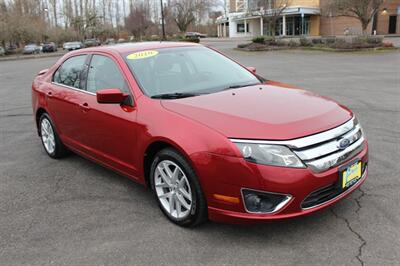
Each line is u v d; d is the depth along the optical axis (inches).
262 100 146.3
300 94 157.2
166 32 2377.0
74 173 205.5
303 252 125.3
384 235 132.1
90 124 179.9
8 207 169.8
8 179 201.6
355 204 153.3
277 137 121.3
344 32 1894.7
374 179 175.9
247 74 188.7
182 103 145.8
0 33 2070.6
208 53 196.9
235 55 1051.3
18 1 2974.9
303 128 125.6
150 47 185.6
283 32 2084.2
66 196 177.5
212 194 127.8
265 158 120.0
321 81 498.6
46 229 149.1
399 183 171.0
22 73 877.2
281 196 120.3
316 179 122.1
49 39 2945.4
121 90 165.3
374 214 145.6
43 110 228.8
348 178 131.7
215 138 125.7
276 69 672.4
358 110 315.3
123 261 126.2
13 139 278.4
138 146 152.4
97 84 180.5
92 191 181.3
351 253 123.5
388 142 228.8
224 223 133.0
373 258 120.5
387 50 930.7
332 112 139.7
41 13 3550.7
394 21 1764.3
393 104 333.7
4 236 145.8
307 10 1929.1
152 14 2888.8
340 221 141.6
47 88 220.5
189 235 138.6
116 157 170.6
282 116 130.9
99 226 148.8
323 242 130.0
